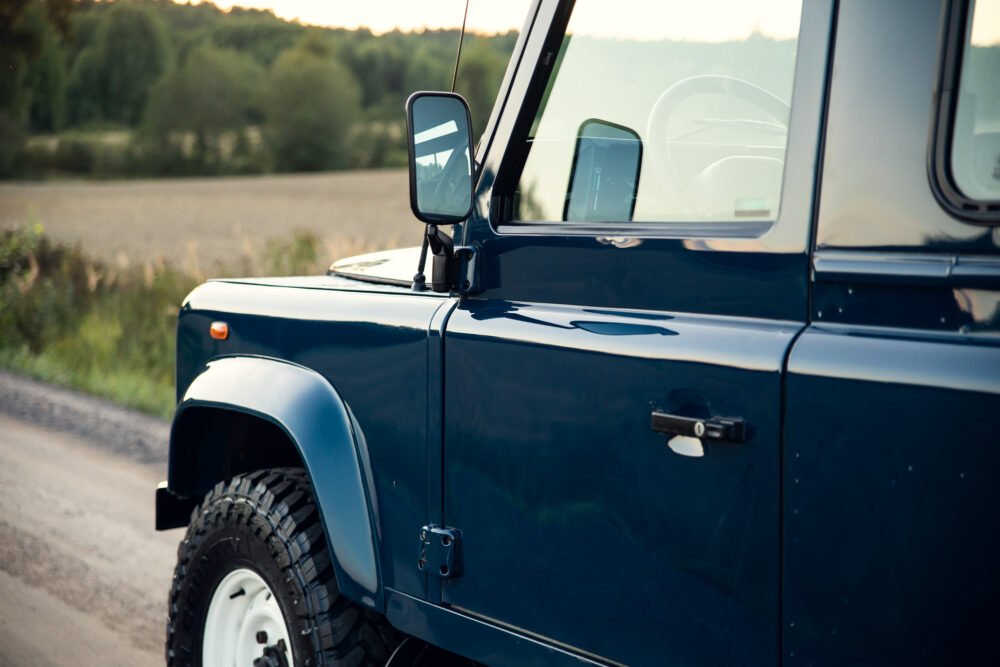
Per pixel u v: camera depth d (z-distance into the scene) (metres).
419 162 2.23
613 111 2.18
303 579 2.71
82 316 12.85
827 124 1.79
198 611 3.05
